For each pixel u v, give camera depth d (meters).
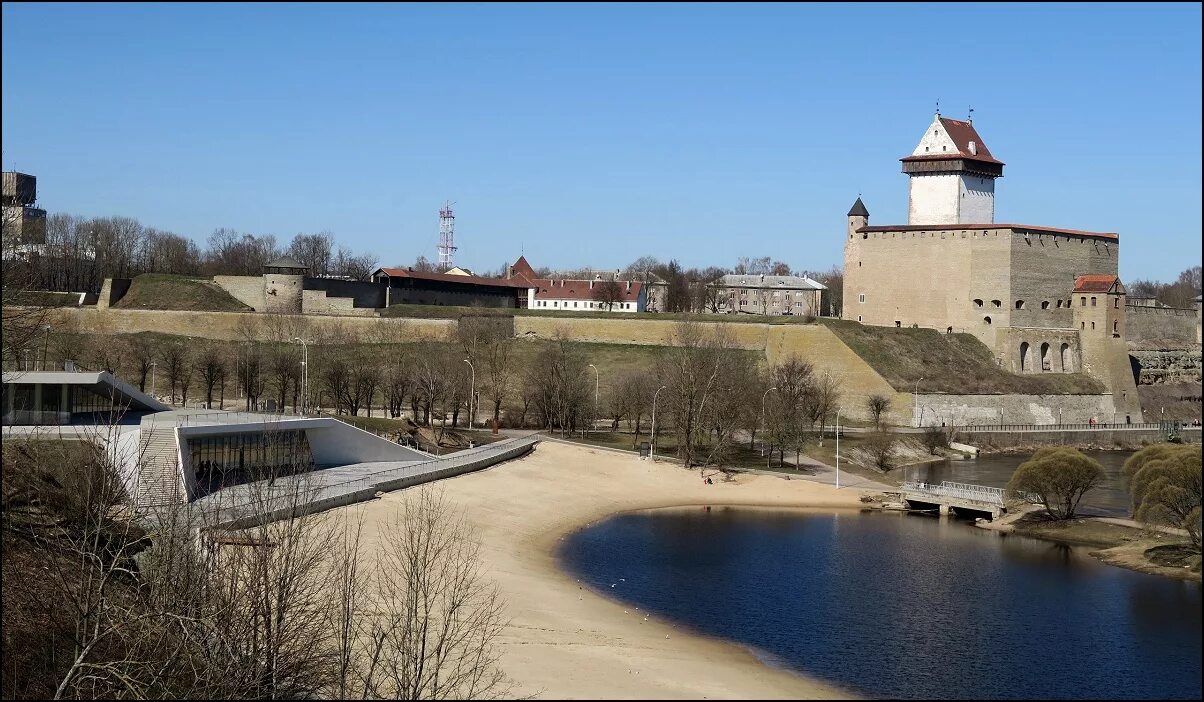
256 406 141.38
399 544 71.56
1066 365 197.25
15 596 41.19
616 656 57.09
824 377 165.12
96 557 39.78
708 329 182.12
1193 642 62.19
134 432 81.00
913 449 150.25
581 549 85.56
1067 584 75.50
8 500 45.38
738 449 140.88
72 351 147.75
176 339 171.75
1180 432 173.38
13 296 64.50
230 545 50.34
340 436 107.75
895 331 186.75
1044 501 98.81
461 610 61.53
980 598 71.81
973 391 175.00
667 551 86.00
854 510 109.12
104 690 39.03
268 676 40.94
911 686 54.69
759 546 88.94
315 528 71.56
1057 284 199.25
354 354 169.38
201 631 40.31
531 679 52.28
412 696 42.94
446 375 148.62
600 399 165.88
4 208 75.12
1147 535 88.69
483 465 113.25
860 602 70.56
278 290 192.38
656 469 122.69
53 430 79.00
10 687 37.91
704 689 52.97
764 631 63.75
